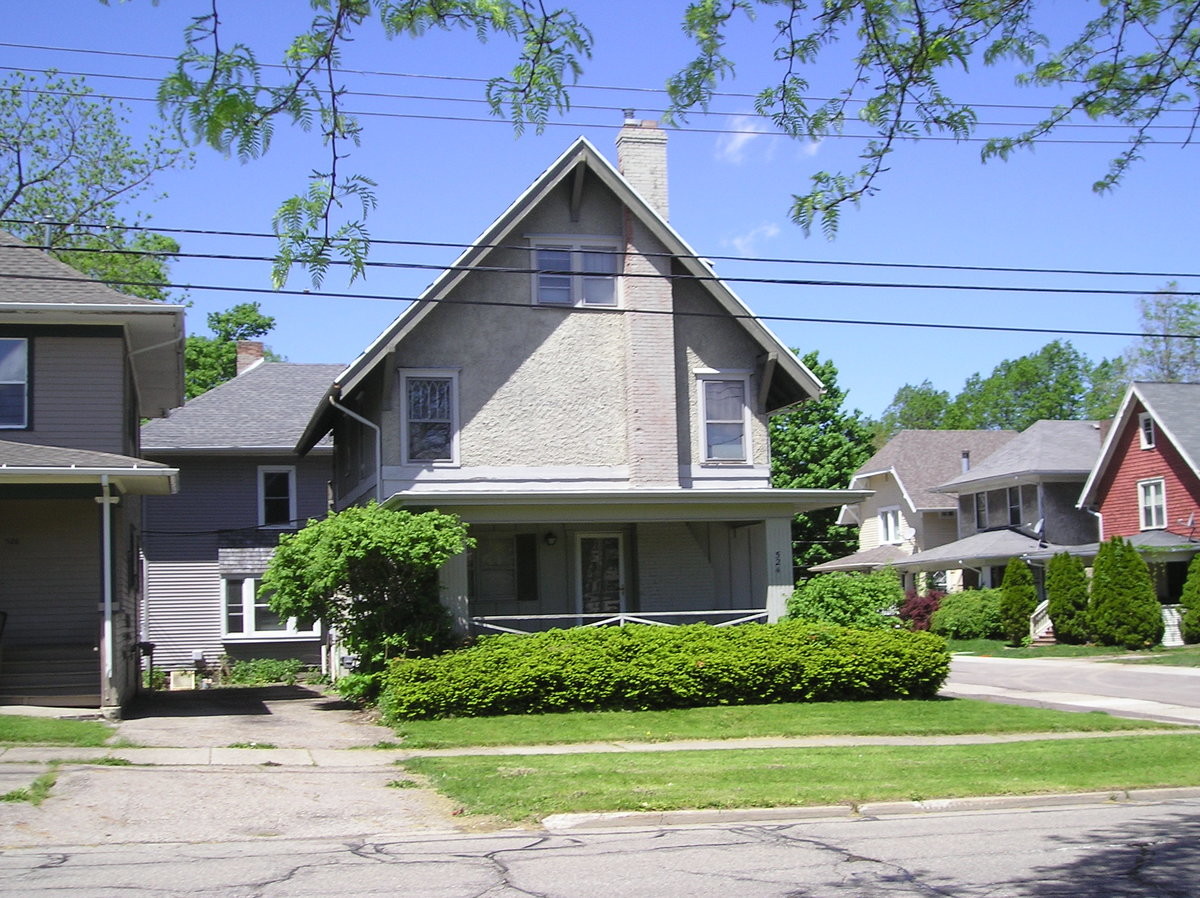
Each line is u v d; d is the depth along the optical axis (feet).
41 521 67.10
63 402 66.80
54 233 130.11
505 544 79.77
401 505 69.82
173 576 105.60
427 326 75.51
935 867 30.35
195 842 34.27
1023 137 30.30
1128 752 48.55
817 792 40.24
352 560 64.03
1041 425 163.22
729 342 81.00
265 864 30.99
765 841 34.17
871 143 28.84
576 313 78.02
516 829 36.35
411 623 65.98
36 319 66.54
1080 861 31.12
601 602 80.53
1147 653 112.88
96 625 66.85
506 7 22.66
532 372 76.84
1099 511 144.05
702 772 43.78
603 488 76.69
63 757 45.96
